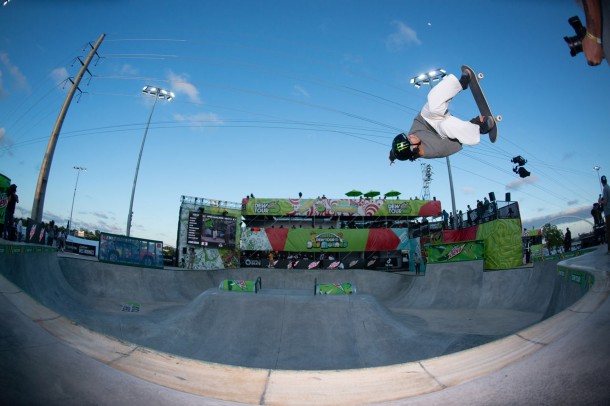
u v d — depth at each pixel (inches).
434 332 386.6
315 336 400.8
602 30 74.2
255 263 1183.6
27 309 144.2
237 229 1187.9
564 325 126.3
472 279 650.2
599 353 94.9
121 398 107.3
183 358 146.8
